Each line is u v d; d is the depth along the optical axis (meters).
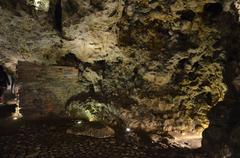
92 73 12.77
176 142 10.29
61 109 12.76
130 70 12.03
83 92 13.04
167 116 11.38
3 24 11.99
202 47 10.91
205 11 10.48
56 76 12.70
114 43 11.73
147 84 11.71
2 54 14.06
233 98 8.48
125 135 10.46
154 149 9.38
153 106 11.62
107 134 10.34
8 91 17.31
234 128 7.41
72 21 11.10
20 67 12.48
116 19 10.95
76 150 8.91
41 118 12.43
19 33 12.31
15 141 9.59
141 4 10.50
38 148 8.98
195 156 8.50
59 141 9.64
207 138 8.52
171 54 11.11
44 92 12.57
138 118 11.51
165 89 11.56
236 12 8.95
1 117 12.86
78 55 12.77
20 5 11.09
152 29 11.02
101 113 12.14
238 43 9.45
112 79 12.43
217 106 8.77
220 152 7.70
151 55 11.37
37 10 11.27
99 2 10.33
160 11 10.55
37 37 12.29
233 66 9.22
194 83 11.20
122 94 12.15
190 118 11.18
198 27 10.70
